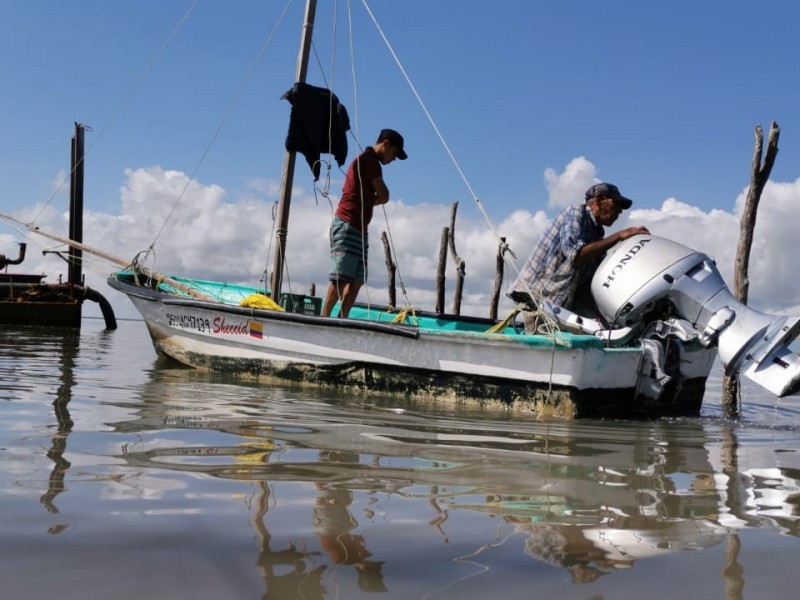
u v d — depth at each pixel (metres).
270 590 1.14
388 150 5.79
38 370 5.41
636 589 1.19
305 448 2.53
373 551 1.36
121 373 5.49
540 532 1.53
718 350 4.18
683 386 4.68
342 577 1.21
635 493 1.99
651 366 4.37
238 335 5.88
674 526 1.62
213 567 1.24
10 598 1.08
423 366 4.79
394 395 4.93
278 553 1.32
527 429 3.48
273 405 3.93
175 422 3.04
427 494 1.87
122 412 3.28
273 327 5.62
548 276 4.92
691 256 4.39
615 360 4.26
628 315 4.36
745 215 6.37
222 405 3.78
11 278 15.05
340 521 1.56
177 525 1.48
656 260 4.37
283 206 6.52
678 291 4.31
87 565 1.23
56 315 14.50
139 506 1.62
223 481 1.92
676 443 3.17
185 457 2.25
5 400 3.52
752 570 1.30
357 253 5.77
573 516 1.69
